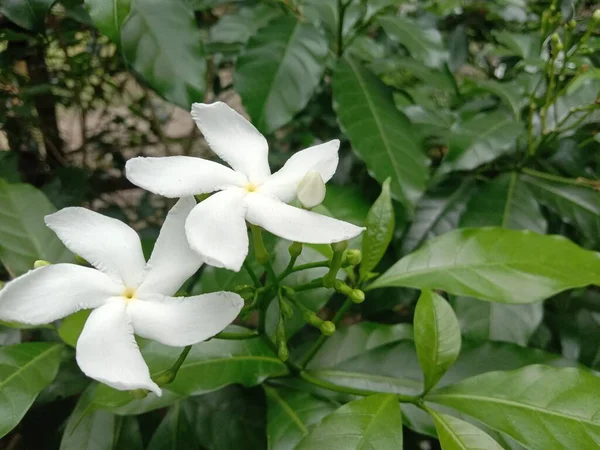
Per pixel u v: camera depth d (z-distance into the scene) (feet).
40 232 0.58
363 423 0.39
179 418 0.56
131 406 0.46
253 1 0.78
